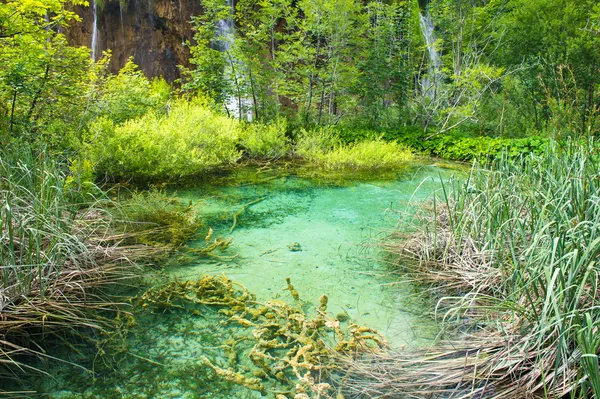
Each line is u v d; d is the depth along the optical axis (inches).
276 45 591.5
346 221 218.8
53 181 152.3
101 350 110.8
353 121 509.0
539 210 128.3
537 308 105.3
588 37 398.9
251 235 197.3
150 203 217.6
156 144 296.8
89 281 137.3
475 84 439.8
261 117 451.8
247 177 315.6
